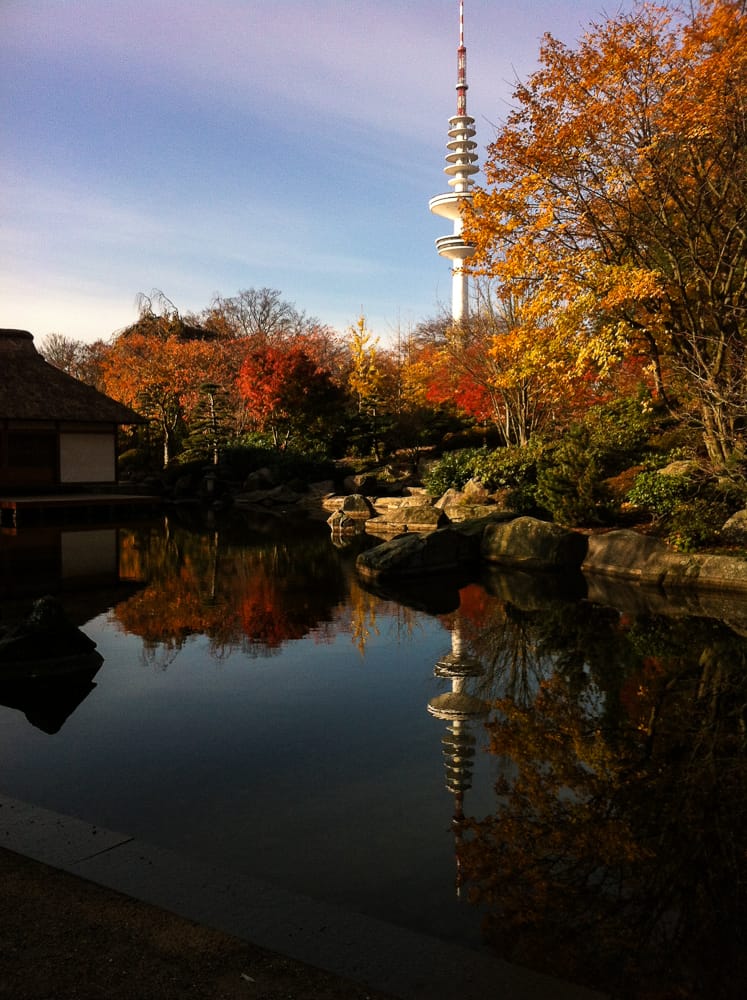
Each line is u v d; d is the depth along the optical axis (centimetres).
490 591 1152
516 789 470
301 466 3155
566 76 1355
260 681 689
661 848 402
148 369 3634
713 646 819
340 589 1151
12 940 279
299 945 283
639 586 1205
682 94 1260
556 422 2278
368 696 650
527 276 1509
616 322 1409
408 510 1975
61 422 2547
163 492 3112
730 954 314
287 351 3772
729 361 1304
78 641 722
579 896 355
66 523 2120
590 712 612
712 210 1377
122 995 246
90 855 351
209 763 504
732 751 533
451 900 349
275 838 404
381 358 4112
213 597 1073
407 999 255
